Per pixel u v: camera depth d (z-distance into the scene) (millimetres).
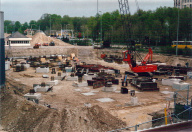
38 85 38625
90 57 87438
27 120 21109
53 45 115062
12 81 39438
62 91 38062
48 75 52344
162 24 110625
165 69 58219
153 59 75938
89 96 35219
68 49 97875
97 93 37281
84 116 22109
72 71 57531
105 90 38781
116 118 23812
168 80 44219
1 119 21203
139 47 97188
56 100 32312
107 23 146125
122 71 60438
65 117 21609
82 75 50750
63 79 48250
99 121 21719
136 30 108688
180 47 86938
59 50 96125
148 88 39219
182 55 77438
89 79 47281
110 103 31531
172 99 33344
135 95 36281
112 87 38781
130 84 44750
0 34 27547
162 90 40062
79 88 40656
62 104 30188
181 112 21812
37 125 20141
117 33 118812
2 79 28281
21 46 103500
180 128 17406
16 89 32906
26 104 23812
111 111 27625
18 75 51781
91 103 31328
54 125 20094
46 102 30906
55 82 42812
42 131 19297
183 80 47500
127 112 27312
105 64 71250
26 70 59156
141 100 33250
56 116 21891
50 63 66688
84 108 24188
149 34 105188
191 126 17812
